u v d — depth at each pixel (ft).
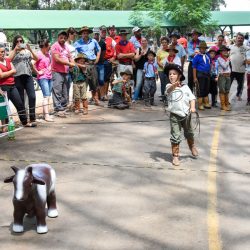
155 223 21.27
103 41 45.75
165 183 25.86
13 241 19.47
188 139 29.76
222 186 25.54
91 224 21.13
